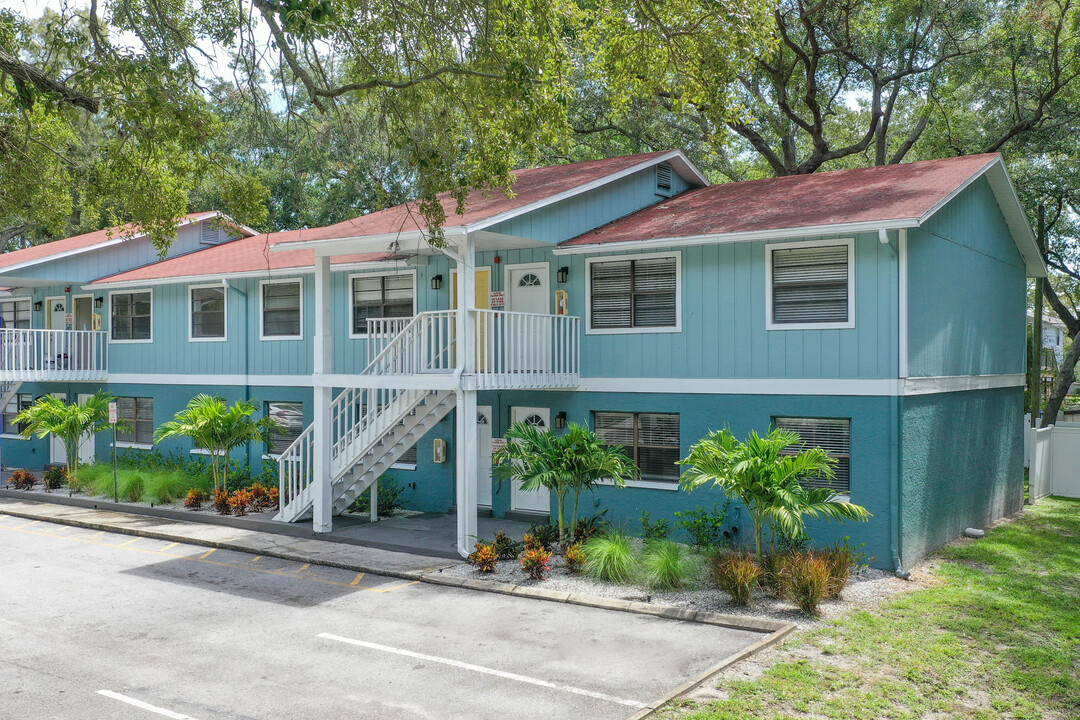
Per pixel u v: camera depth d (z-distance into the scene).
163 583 13.78
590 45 14.48
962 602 12.09
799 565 11.94
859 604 12.06
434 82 13.30
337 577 14.13
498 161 13.18
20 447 28.67
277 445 22.36
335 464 17.61
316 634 11.05
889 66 29.81
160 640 10.85
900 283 13.88
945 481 15.84
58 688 9.21
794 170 31.52
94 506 20.69
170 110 11.79
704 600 12.16
